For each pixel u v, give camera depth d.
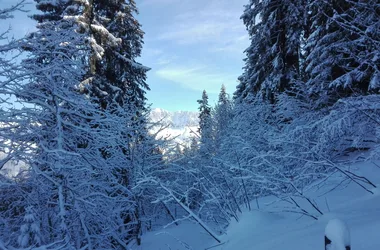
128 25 14.36
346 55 7.32
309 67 8.52
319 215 3.89
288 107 8.66
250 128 8.37
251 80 14.03
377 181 4.27
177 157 12.52
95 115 6.82
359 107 4.80
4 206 6.70
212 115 13.87
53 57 6.32
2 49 5.34
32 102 5.68
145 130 11.69
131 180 9.99
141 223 10.80
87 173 6.81
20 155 5.42
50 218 6.15
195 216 5.06
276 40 12.41
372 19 5.18
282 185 4.85
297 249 2.72
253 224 4.68
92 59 10.48
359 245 2.29
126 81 14.14
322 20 8.34
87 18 10.79
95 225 7.35
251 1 13.41
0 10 5.05
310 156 5.43
